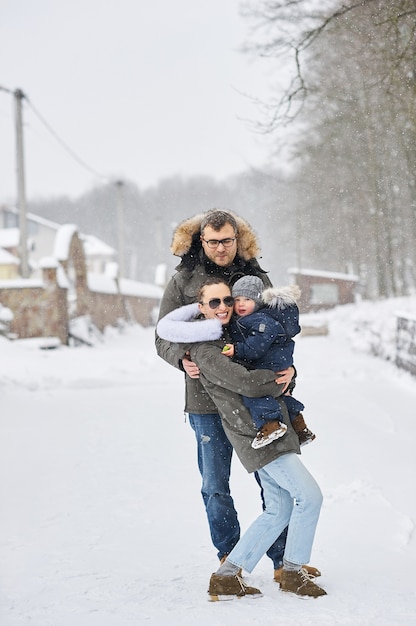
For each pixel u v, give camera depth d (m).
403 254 45.59
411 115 14.03
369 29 13.92
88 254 82.12
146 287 47.97
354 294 45.88
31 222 79.31
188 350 4.29
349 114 20.05
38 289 26.69
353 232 46.25
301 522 4.14
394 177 33.47
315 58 15.07
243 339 4.23
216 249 4.46
